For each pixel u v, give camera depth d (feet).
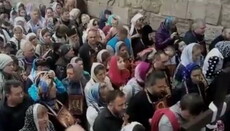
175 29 24.90
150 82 13.75
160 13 28.58
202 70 17.75
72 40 22.43
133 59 21.40
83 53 20.95
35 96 14.82
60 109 14.85
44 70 17.57
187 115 10.84
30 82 16.75
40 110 12.82
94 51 21.21
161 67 17.25
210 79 17.85
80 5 33.47
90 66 20.74
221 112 7.59
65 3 32.58
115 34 23.06
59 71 18.79
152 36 24.95
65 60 19.10
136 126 11.71
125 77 18.38
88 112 15.55
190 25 26.91
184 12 27.20
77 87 16.56
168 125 10.96
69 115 14.76
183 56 18.58
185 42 22.95
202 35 23.16
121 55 20.30
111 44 21.66
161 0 28.30
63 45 19.54
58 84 16.35
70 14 29.27
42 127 12.92
